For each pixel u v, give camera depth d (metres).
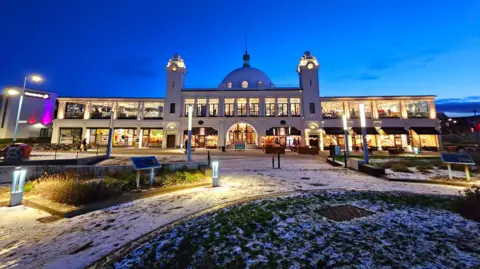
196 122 36.06
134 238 4.12
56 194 6.29
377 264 2.98
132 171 10.36
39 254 3.55
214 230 4.28
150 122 36.06
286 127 35.72
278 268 2.95
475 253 3.23
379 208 5.54
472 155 15.20
